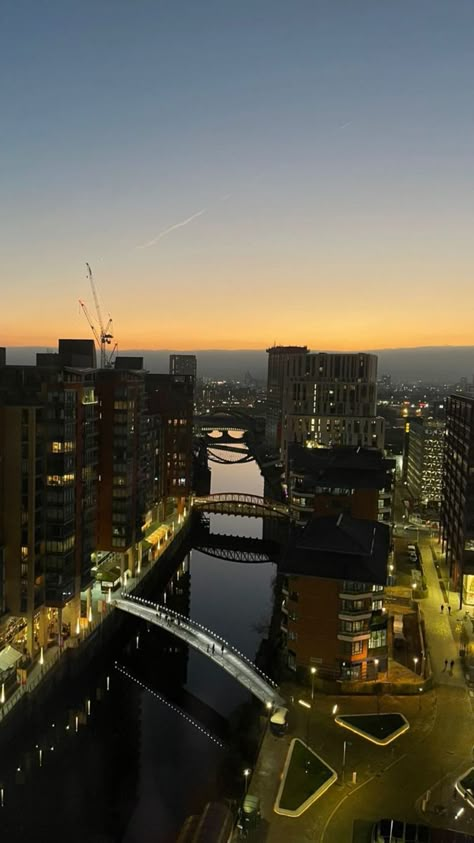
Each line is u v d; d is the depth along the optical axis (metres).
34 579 108.38
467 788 72.56
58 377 111.94
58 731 99.62
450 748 81.62
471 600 139.50
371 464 169.12
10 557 107.75
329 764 77.50
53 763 90.00
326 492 144.00
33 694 98.12
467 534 138.12
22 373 111.44
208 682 117.25
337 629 97.94
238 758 88.00
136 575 159.75
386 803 70.81
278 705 90.94
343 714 88.94
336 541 103.50
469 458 138.12
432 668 105.00
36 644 111.12
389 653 106.50
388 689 95.06
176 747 94.06
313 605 98.81
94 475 129.25
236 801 74.44
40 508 110.44
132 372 158.12
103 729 100.19
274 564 199.12
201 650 110.25
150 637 141.25
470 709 91.19
